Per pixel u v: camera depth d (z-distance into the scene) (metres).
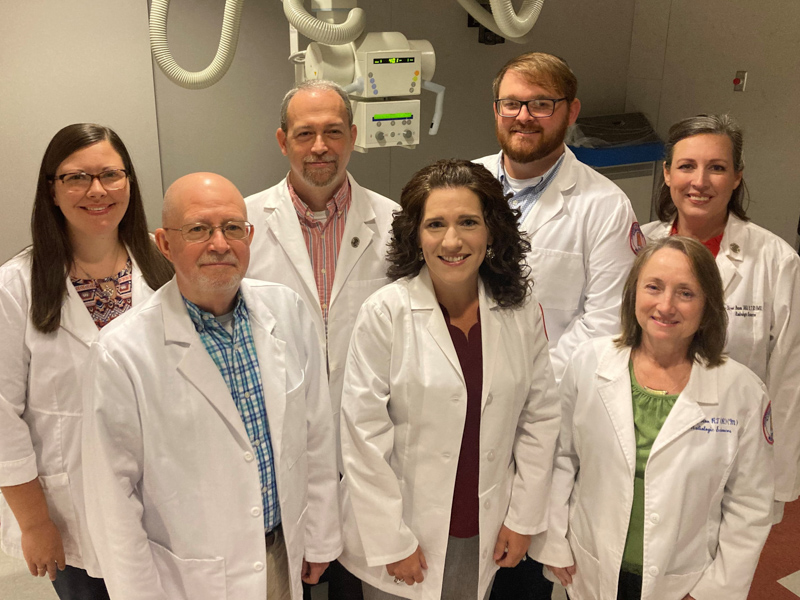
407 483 1.50
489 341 1.49
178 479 1.28
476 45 3.62
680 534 1.45
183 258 1.25
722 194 1.81
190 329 1.30
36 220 1.45
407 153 3.61
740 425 1.47
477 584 1.55
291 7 2.11
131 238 1.58
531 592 1.85
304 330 1.48
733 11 3.52
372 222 1.88
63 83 2.71
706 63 3.71
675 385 1.50
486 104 3.76
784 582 2.25
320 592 2.20
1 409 1.43
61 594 1.63
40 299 1.45
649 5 3.97
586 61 4.02
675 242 1.47
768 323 1.85
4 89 2.63
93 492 1.27
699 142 1.79
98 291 1.54
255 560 1.33
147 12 2.77
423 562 1.50
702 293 1.45
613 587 1.50
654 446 1.46
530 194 2.00
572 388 1.63
